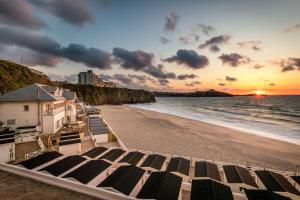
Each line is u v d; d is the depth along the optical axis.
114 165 18.02
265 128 56.06
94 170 14.34
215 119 74.94
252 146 34.94
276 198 11.66
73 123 38.75
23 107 31.02
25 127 29.70
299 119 74.75
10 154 18.95
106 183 12.48
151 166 17.33
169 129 47.94
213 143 35.62
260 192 12.33
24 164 14.81
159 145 32.22
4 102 30.22
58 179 8.52
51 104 33.69
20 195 7.77
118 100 185.50
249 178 15.95
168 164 18.31
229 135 43.94
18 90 32.84
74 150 22.41
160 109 122.69
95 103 156.62
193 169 19.83
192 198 11.21
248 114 93.25
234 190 15.05
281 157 29.33
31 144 24.31
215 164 18.98
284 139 42.53
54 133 32.19
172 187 12.38
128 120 61.28
